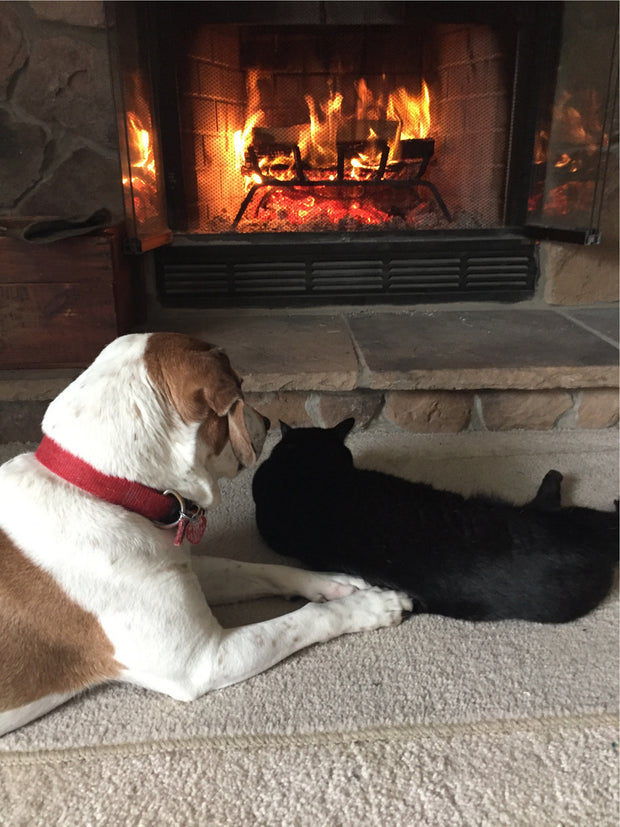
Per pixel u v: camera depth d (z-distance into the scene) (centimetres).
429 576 127
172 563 114
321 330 233
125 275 212
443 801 101
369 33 239
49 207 236
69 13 213
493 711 114
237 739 110
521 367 197
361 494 143
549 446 200
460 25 233
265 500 151
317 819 98
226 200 256
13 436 204
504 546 129
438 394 204
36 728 112
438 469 188
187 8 220
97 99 224
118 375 112
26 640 106
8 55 216
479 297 257
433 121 253
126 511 111
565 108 229
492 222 256
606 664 124
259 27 233
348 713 114
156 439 111
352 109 254
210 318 247
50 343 198
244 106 252
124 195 204
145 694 119
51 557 106
